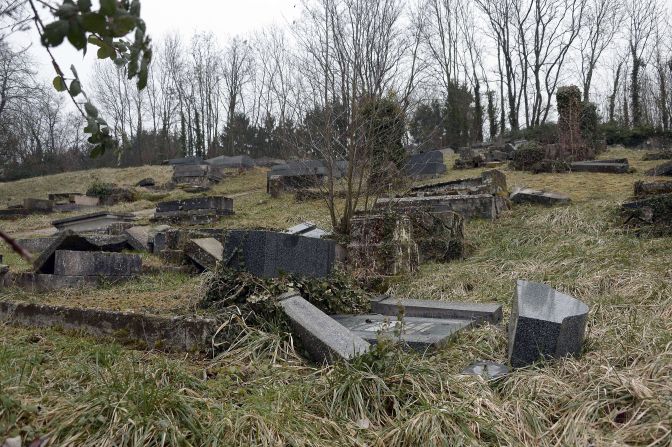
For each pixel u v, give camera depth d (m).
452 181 16.19
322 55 12.79
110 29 1.79
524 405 4.15
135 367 4.48
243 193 29.53
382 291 8.86
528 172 21.14
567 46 45.72
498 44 48.00
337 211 16.45
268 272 6.38
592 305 6.97
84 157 60.78
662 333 5.32
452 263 10.40
